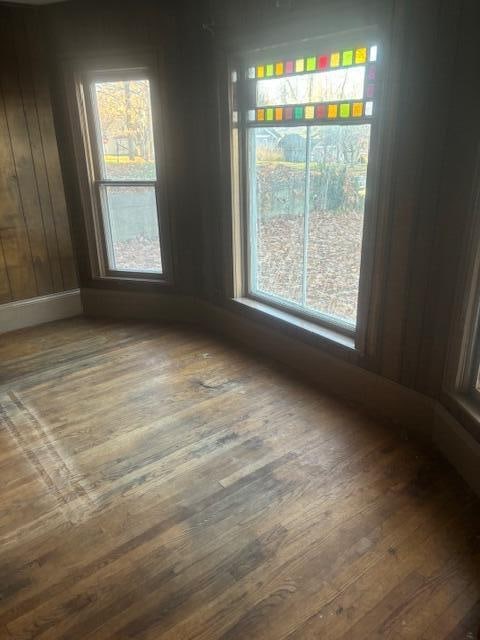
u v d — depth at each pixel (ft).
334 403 9.04
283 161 9.71
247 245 11.23
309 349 9.84
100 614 5.14
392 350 8.09
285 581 5.47
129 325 12.88
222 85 9.92
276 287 10.90
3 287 12.26
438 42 6.19
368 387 8.73
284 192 9.92
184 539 6.06
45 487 7.02
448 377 7.22
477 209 6.13
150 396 9.40
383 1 6.70
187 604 5.23
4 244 12.04
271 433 8.17
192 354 11.15
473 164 6.11
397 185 7.22
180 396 9.37
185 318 13.10
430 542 5.94
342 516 6.37
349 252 8.89
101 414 8.83
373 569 5.59
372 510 6.46
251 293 11.59
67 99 11.61
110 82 11.53
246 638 4.87
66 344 11.76
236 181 10.62
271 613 5.12
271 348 10.87
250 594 5.33
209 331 12.45
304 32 8.04
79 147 12.00
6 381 10.06
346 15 7.29
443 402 7.45
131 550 5.92
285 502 6.63
